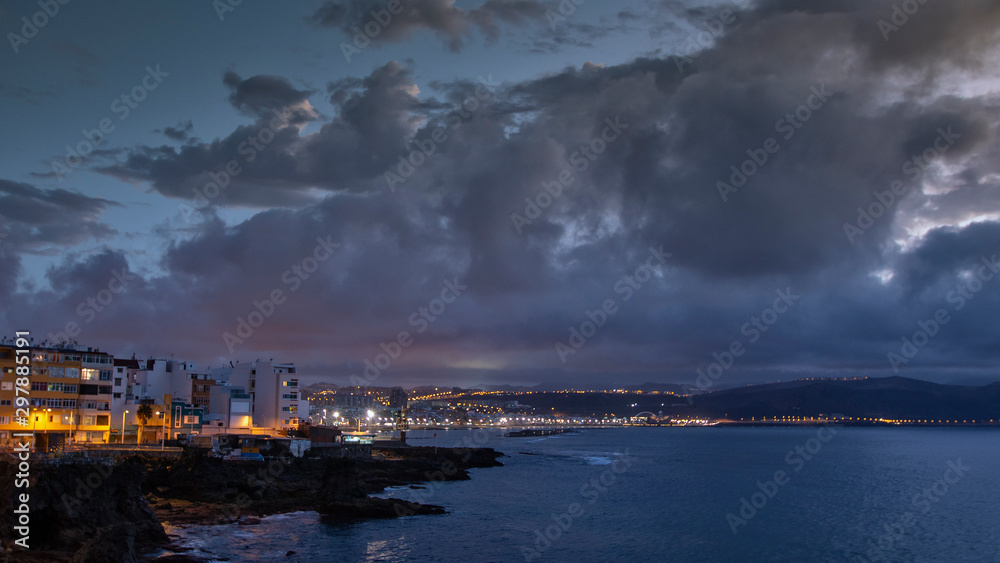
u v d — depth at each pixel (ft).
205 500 312.50
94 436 379.55
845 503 420.77
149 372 485.15
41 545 198.29
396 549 251.19
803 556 269.23
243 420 504.84
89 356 380.58
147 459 330.95
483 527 301.43
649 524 331.16
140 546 219.61
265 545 244.22
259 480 347.15
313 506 319.68
